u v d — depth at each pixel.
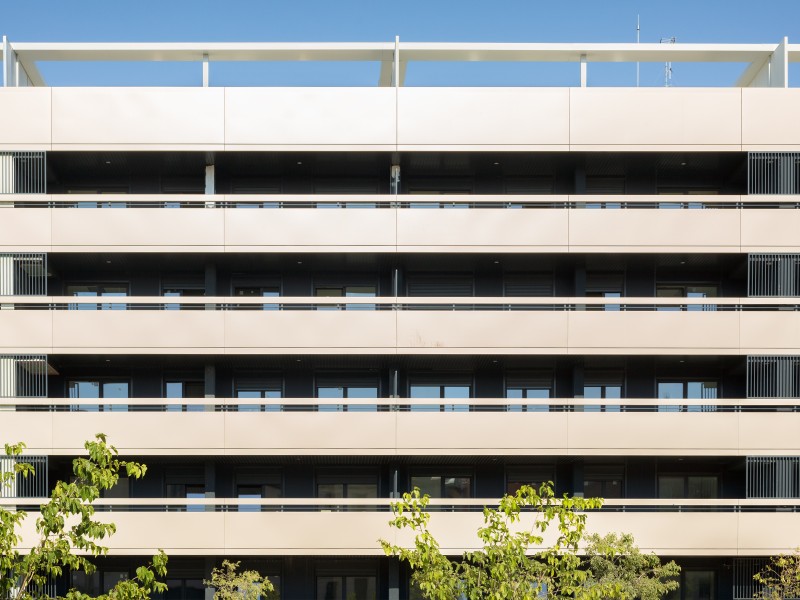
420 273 27.98
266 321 25.83
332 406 27.38
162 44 27.70
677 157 26.97
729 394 27.62
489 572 14.79
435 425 25.66
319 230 26.16
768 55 28.70
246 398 26.22
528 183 28.39
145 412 25.80
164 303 26.55
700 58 28.84
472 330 25.88
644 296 27.64
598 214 26.22
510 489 27.27
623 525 25.64
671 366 27.58
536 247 26.19
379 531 25.53
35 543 24.95
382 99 26.62
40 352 25.66
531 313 25.92
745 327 25.97
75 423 25.58
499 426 25.66
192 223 26.11
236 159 27.09
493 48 27.86
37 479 25.45
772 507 26.08
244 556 26.39
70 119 26.45
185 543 25.33
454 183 28.41
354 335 25.83
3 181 26.38
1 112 26.48
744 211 26.22
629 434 25.70
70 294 27.84
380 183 28.36
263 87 26.64
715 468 27.34
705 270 27.97
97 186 28.36
